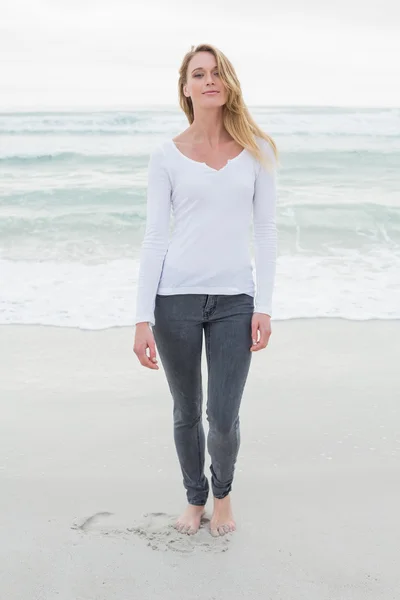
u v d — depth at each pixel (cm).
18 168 1328
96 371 477
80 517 296
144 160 1392
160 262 259
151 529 286
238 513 299
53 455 355
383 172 1319
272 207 268
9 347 525
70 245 877
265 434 377
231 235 256
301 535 281
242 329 259
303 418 398
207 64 252
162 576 254
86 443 369
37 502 310
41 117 1517
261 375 467
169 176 256
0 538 281
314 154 1391
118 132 1532
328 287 674
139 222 1005
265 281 265
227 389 259
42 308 614
